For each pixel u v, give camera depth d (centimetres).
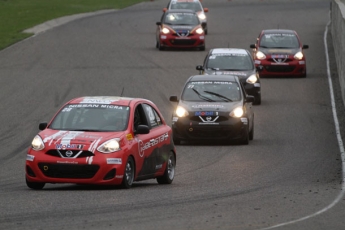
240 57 10431
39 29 16762
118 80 11575
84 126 5206
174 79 11694
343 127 8812
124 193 4838
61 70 12350
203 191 5038
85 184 5122
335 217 4059
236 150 7488
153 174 5409
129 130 5162
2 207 4250
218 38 15988
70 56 13625
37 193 4822
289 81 11975
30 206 4288
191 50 14538
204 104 7950
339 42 11788
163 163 5559
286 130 8694
